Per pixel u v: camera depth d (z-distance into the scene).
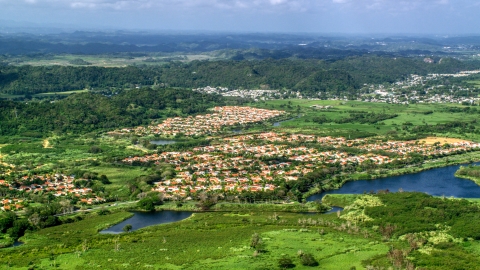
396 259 192.38
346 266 190.50
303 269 189.00
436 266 185.50
